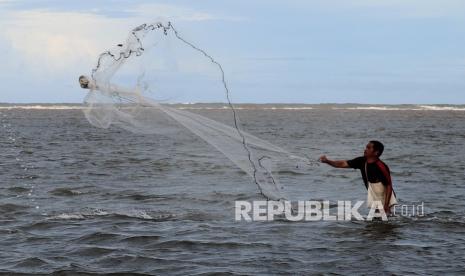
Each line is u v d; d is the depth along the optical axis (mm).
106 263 10266
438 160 27625
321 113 149375
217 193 16984
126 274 9664
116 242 11539
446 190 18203
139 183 19281
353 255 10727
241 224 13055
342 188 18422
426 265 10164
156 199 16156
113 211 14508
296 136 47875
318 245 11391
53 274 9656
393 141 42375
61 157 28094
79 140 41188
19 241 11609
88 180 20000
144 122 12195
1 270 9836
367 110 196500
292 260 10414
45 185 18688
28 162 25625
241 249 11094
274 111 179625
